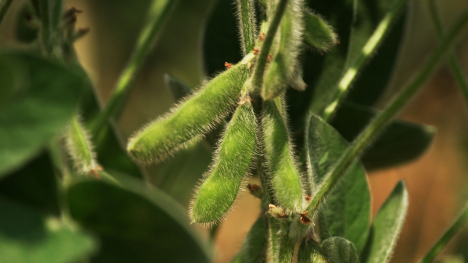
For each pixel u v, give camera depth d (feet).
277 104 1.21
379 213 1.33
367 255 1.31
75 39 1.38
